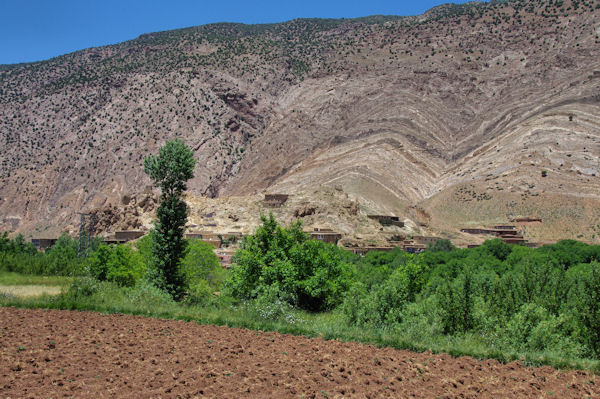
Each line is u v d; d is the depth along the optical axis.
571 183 141.25
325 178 174.12
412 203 160.12
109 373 13.36
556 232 122.44
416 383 13.12
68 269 44.28
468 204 147.75
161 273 34.72
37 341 16.73
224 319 21.30
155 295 27.77
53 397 11.42
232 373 13.48
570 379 14.15
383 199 155.38
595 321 17.39
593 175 143.12
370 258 78.06
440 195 160.25
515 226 129.25
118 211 126.19
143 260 43.72
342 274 29.86
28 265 44.47
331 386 12.66
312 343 17.33
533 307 18.45
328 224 117.50
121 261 38.66
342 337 18.31
